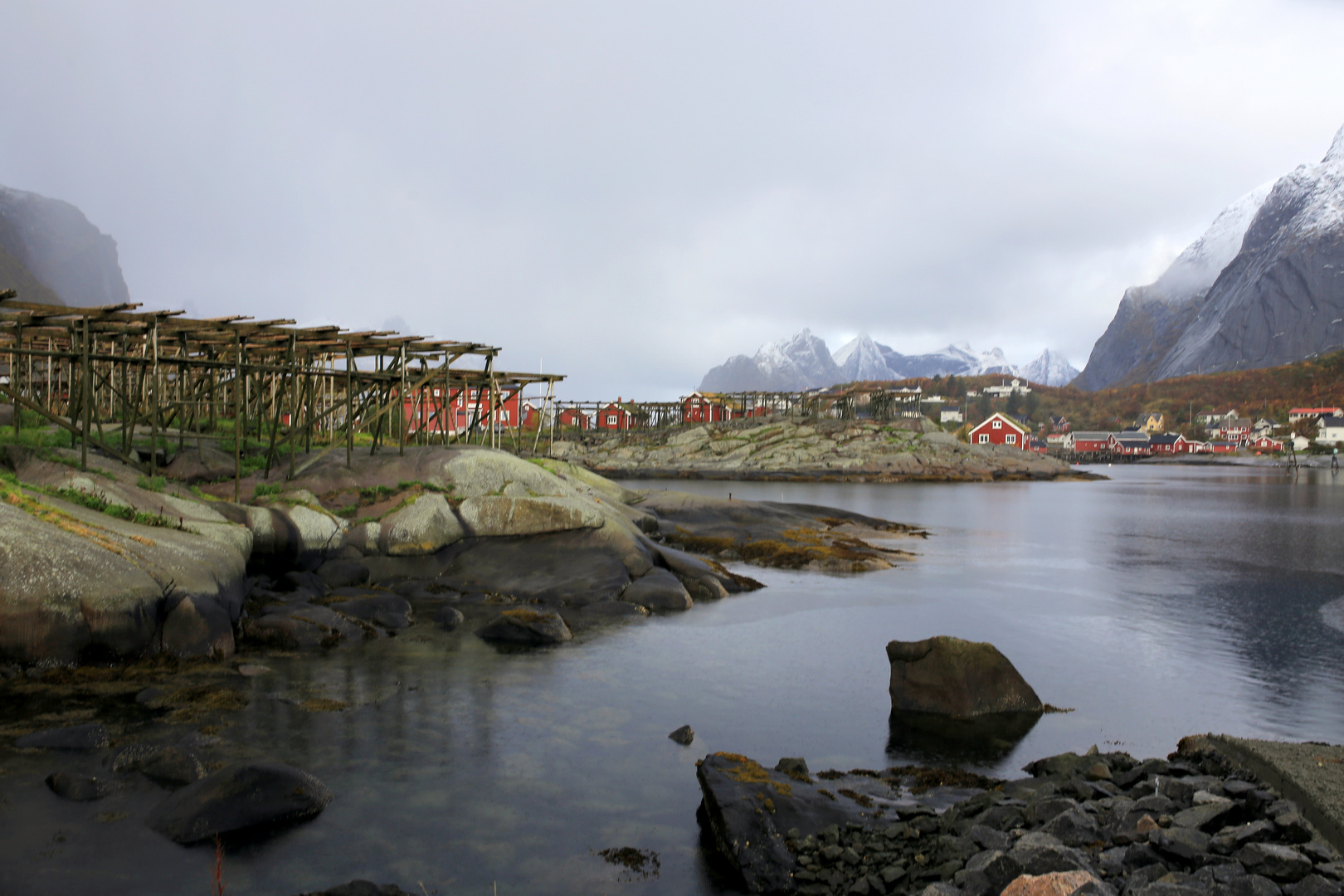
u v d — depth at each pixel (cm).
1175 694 1477
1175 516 5081
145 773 945
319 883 757
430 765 1041
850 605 2202
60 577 1297
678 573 2342
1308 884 621
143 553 1457
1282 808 752
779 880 779
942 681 1357
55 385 3422
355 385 3064
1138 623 2061
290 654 1499
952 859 749
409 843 843
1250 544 3691
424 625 1778
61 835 800
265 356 3141
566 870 806
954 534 3944
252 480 2328
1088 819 782
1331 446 16538
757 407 12025
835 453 9512
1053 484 8912
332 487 2330
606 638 1750
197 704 1194
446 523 2256
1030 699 1377
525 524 2328
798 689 1446
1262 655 1759
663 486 7181
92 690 1216
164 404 2923
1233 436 19112
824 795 949
